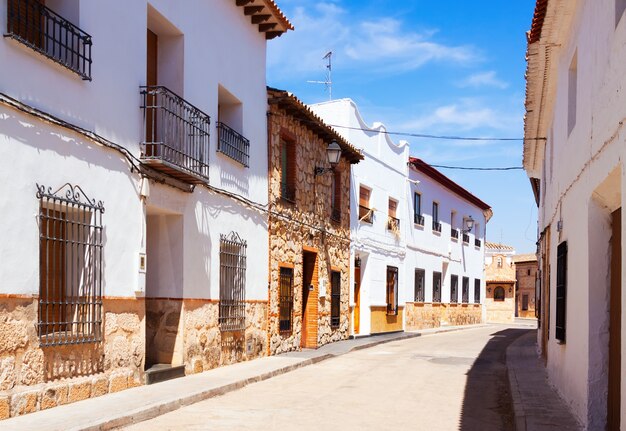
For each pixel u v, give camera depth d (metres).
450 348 19.38
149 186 9.79
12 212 6.98
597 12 6.83
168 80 11.16
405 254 26.62
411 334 24.72
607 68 6.25
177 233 10.97
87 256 8.34
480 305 39.00
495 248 49.69
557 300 9.95
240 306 13.30
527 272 62.84
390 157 25.11
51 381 7.56
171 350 10.86
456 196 34.22
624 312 5.33
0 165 6.81
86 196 8.25
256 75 14.73
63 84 7.86
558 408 8.53
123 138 9.20
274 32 15.12
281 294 15.78
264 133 15.09
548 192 13.57
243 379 10.79
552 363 11.02
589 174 7.15
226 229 12.77
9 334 6.90
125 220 9.17
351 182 21.19
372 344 19.70
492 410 9.16
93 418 6.95
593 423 6.93
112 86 8.95
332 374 12.80
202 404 8.89
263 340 14.62
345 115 21.02
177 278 10.91
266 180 15.04
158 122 10.28
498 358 16.42
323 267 18.42
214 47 12.51
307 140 17.55
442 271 32.16
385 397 10.03
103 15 8.76
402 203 26.38
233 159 13.03
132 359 9.29
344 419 8.15
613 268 6.95
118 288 8.96
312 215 17.77
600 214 7.14
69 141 7.94
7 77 6.94
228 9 13.21
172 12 10.77
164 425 7.38
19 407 6.99
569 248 8.76
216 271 12.24
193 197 11.37
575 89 9.52
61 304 7.85
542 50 10.41
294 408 8.84
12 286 6.96
